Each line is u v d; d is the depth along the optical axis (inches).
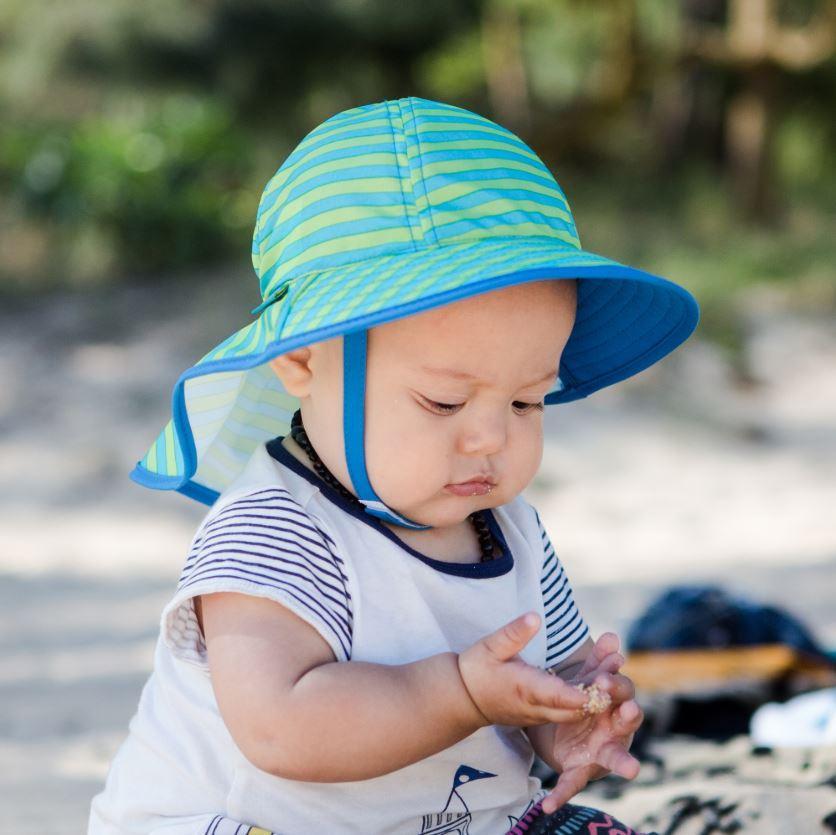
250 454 82.1
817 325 448.8
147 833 71.6
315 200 72.0
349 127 73.9
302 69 642.2
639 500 320.8
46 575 267.4
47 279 547.8
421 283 65.6
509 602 75.0
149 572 271.7
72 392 416.8
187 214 556.7
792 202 616.4
